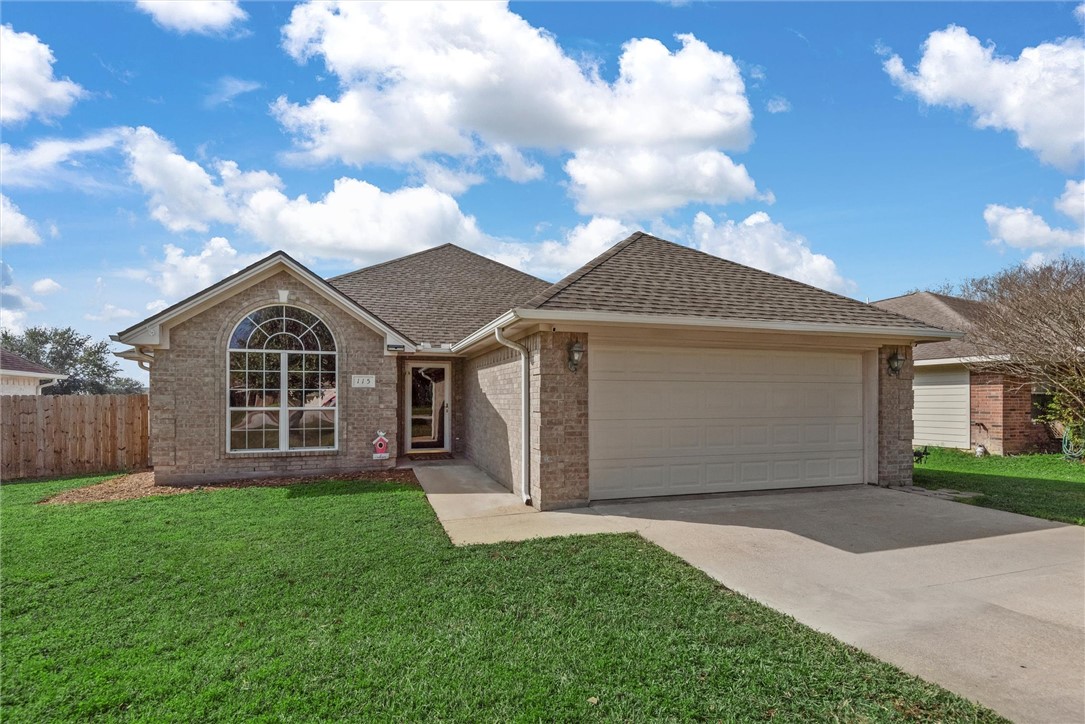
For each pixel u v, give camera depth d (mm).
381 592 5062
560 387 8727
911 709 3270
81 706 3297
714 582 5371
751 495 9633
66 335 41969
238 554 6160
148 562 5895
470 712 3240
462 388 15328
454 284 17609
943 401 17266
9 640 4141
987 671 3734
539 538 6879
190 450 11133
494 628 4328
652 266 10531
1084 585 5371
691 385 9617
